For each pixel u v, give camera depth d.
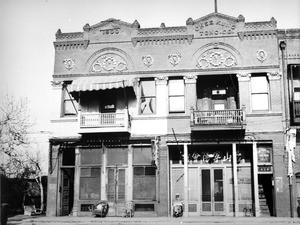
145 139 23.38
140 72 24.28
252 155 22.89
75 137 24.16
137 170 23.44
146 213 22.81
